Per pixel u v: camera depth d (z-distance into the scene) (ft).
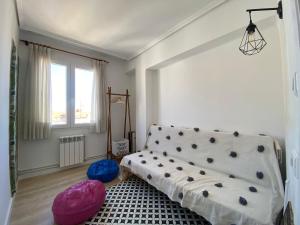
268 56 5.91
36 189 7.68
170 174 6.38
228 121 7.14
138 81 11.62
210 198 4.76
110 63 12.48
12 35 6.02
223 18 6.39
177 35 8.45
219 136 6.82
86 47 10.65
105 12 7.13
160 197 7.02
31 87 8.66
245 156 5.93
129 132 12.92
